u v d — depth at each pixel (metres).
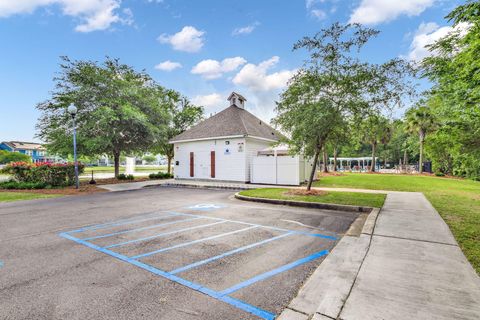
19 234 5.58
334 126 9.70
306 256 4.11
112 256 4.19
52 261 3.98
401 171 36.22
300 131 9.84
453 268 3.34
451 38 7.20
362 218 6.87
